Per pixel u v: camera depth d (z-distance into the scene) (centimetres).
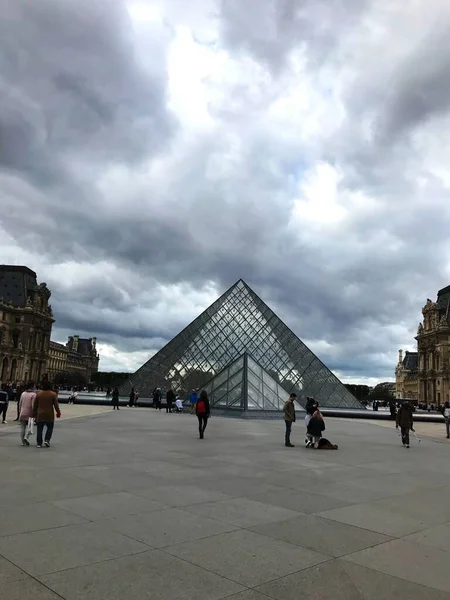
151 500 1206
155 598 660
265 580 737
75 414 4756
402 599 691
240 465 1841
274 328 8088
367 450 2608
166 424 3797
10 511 1058
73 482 1386
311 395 7456
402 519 1130
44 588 675
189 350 7869
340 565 813
